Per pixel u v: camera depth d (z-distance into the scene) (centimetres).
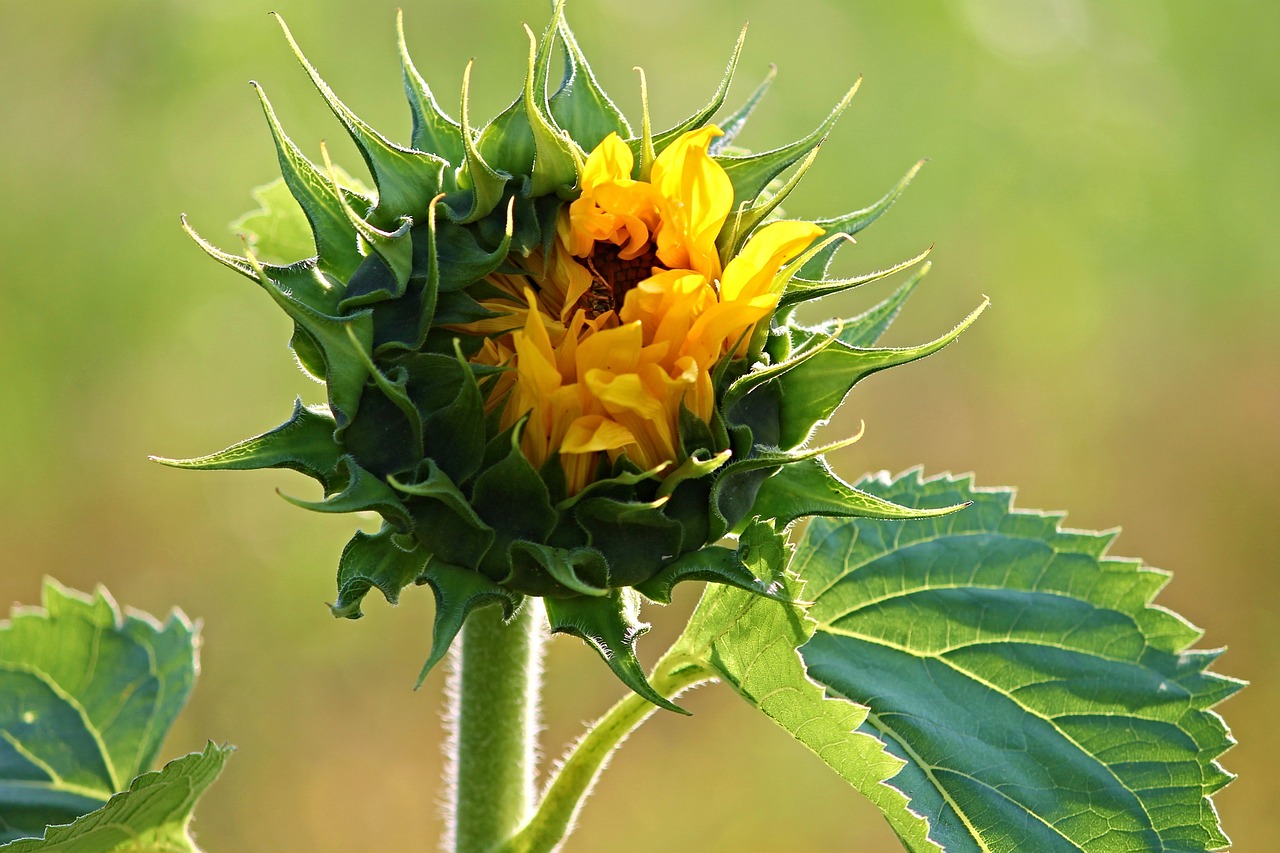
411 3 1377
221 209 1371
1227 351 1496
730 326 412
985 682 539
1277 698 1419
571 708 1285
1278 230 1502
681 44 1451
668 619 1226
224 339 1377
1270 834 1358
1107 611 546
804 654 544
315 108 1364
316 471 419
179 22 1376
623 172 421
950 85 1455
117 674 648
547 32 430
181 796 522
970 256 1448
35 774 629
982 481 1441
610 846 1273
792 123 1428
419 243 423
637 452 412
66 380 1348
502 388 420
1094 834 509
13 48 1378
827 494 435
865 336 479
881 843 1264
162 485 1351
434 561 417
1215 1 1507
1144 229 1480
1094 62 1494
